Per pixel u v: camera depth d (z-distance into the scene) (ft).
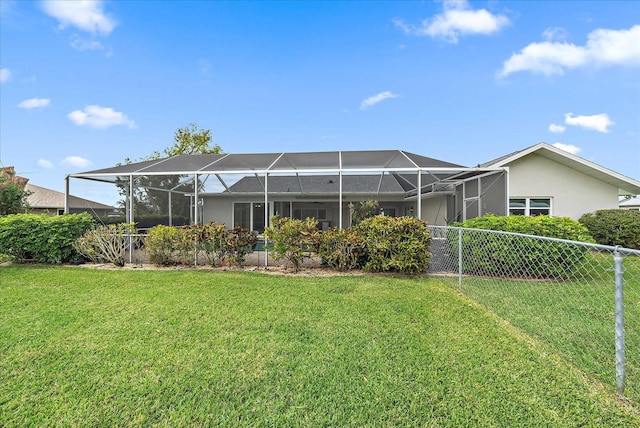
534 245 22.79
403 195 57.62
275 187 51.65
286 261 28.76
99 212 35.65
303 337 12.94
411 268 25.36
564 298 18.38
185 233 28.45
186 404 8.73
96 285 21.49
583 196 41.88
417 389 9.37
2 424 7.93
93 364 10.78
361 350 11.80
